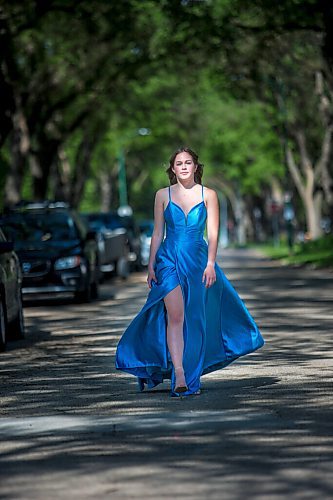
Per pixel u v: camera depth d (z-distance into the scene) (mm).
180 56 59750
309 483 8516
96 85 61750
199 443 10227
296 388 13664
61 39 56156
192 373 13023
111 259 44875
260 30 48719
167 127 83812
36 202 35531
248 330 13383
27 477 8984
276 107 73000
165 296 12891
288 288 36125
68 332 22891
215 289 13227
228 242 154250
